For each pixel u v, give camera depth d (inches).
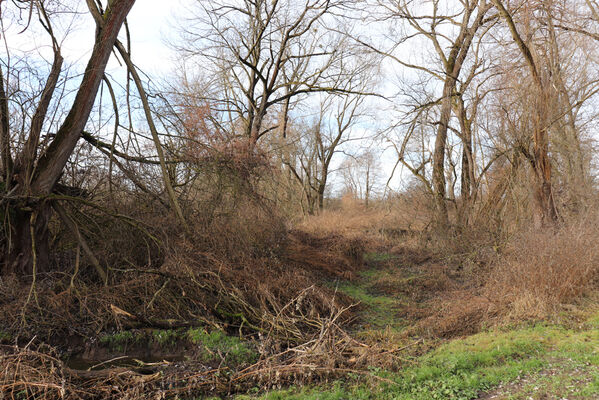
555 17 644.1
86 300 380.2
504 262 450.0
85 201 404.2
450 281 588.1
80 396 251.0
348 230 949.8
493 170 765.9
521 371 247.4
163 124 515.5
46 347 327.9
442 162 811.4
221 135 588.4
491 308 375.2
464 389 229.1
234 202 546.6
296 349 287.7
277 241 590.2
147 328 375.2
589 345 276.5
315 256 663.1
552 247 402.0
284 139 1062.4
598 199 637.9
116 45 442.3
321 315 416.5
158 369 297.9
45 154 403.2
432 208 813.2
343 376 270.8
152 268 428.1
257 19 828.0
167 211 479.8
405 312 460.4
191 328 375.6
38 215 406.6
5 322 348.5
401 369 271.1
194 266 419.2
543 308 352.5
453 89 810.8
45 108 393.7
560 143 768.9
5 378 244.2
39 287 386.0
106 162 464.1
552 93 627.2
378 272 691.4
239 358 316.2
